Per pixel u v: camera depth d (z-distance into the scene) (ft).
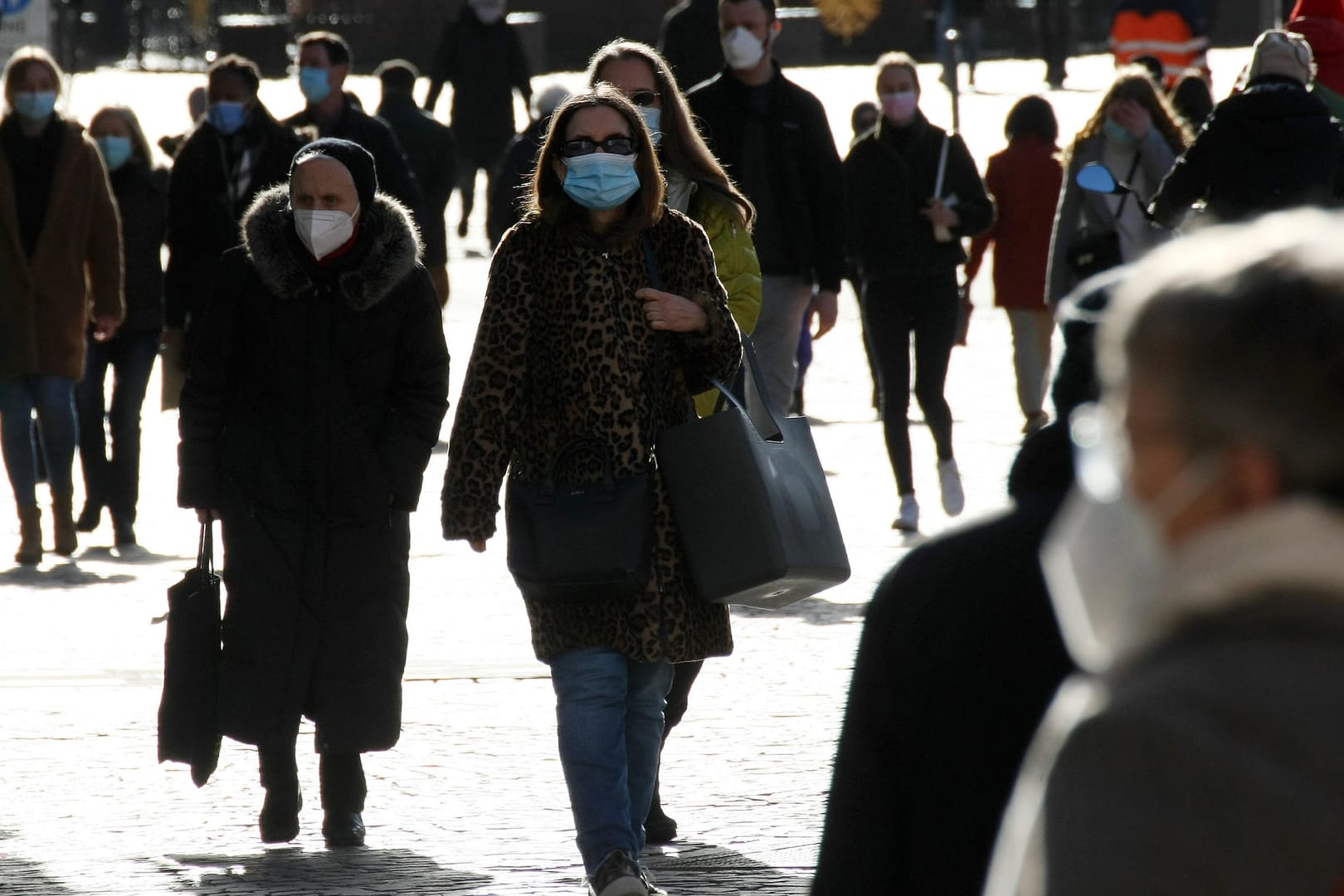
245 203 123.85
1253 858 19.38
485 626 109.40
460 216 349.00
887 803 32.71
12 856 70.85
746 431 63.52
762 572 62.44
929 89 442.50
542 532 62.69
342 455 72.49
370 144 129.59
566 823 74.95
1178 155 121.29
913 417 185.68
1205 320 20.49
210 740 72.79
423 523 143.74
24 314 127.34
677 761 82.79
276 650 72.33
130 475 134.31
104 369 142.31
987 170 170.19
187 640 72.69
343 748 71.87
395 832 74.23
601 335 63.67
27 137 128.16
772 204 109.19
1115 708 20.15
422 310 73.77
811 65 524.93
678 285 65.46
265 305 72.79
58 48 243.60
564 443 63.77
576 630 63.72
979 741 32.04
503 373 63.62
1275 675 19.75
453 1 538.06
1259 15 512.22
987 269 300.81
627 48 77.20
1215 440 20.53
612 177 63.10
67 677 98.17
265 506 72.74
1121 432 21.34
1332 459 20.22
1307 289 20.30
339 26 540.93
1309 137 94.12
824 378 216.13
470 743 86.22
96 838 73.36
